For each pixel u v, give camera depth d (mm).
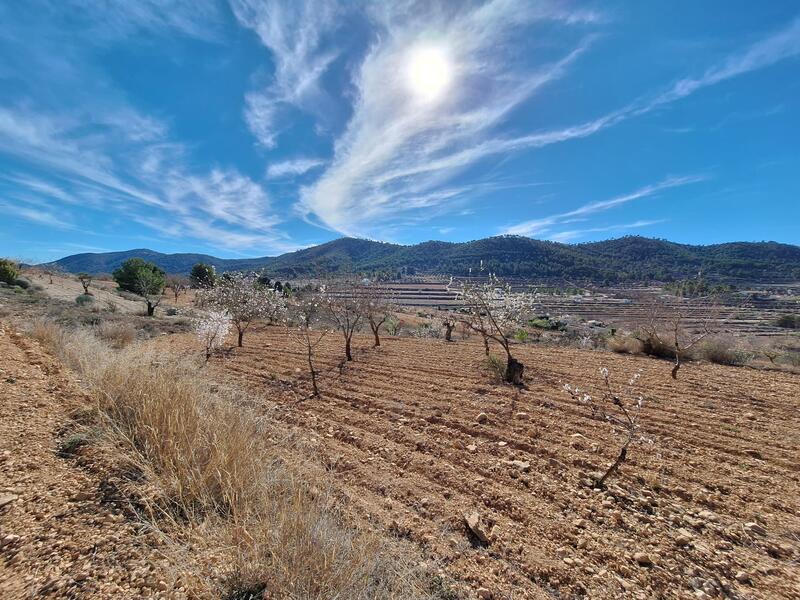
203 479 2436
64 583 1538
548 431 4785
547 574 2443
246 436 3191
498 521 3002
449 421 5152
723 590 2307
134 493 2289
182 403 3326
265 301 12969
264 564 1895
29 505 1968
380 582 2043
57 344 5730
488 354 9219
